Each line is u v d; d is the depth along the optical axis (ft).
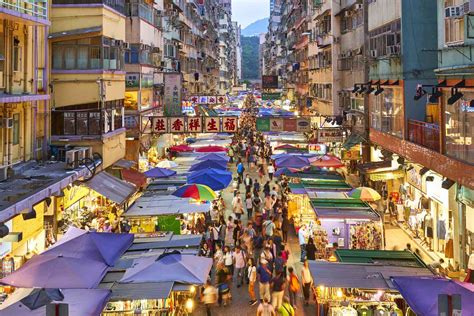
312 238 51.39
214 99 153.48
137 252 39.75
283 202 70.54
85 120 62.54
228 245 56.08
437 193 56.70
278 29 301.02
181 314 39.91
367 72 85.56
